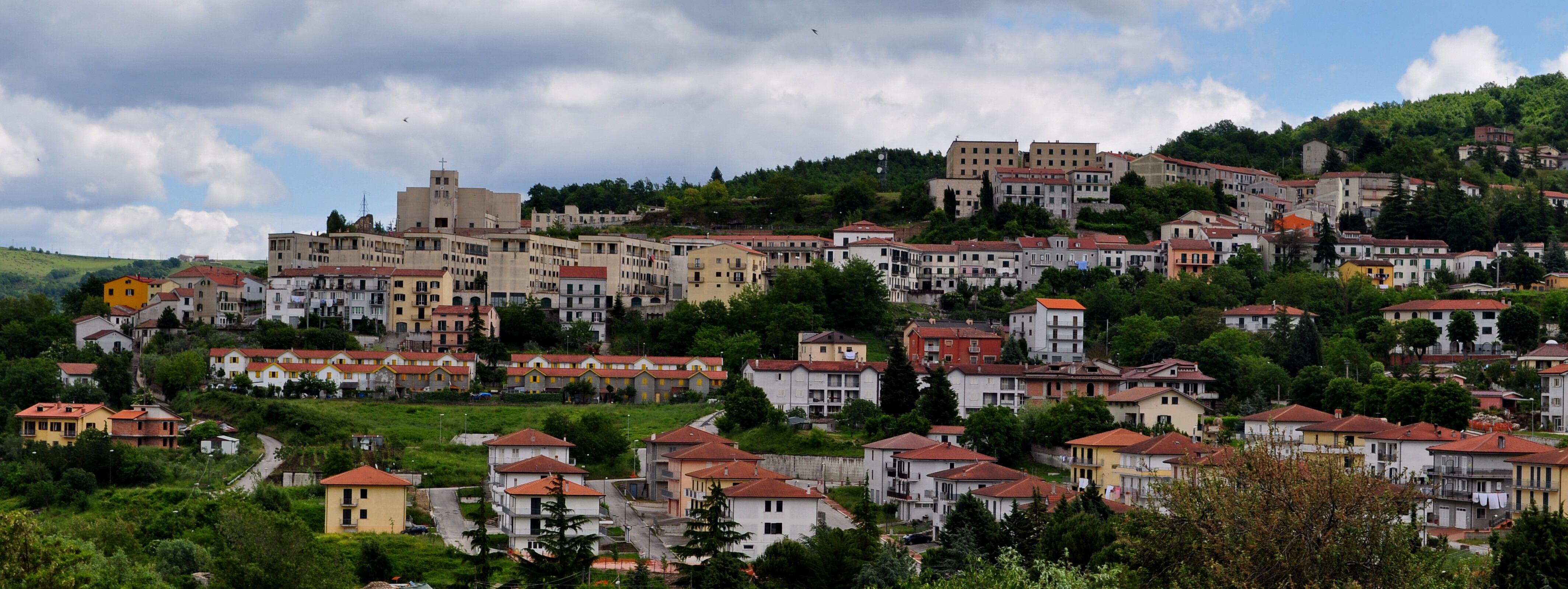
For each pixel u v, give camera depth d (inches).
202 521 7209.6
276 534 6067.9
